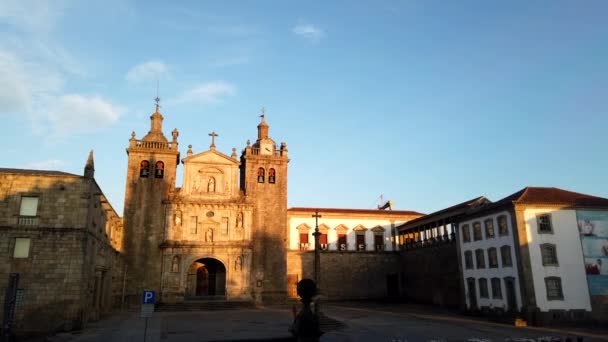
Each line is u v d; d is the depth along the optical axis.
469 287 57.12
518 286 47.59
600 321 46.34
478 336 36.38
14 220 39.00
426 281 71.25
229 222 67.12
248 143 72.50
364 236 80.50
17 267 38.25
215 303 60.44
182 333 36.41
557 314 45.88
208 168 68.69
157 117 70.06
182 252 64.19
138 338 33.41
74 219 39.88
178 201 65.94
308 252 76.56
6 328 25.55
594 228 49.47
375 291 77.75
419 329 40.50
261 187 71.12
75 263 39.09
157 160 67.62
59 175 40.53
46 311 37.81
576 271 47.69
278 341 11.36
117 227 63.44
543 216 48.94
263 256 68.25
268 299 66.69
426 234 74.88
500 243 51.16
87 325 41.38
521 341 33.44
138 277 62.84
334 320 42.25
